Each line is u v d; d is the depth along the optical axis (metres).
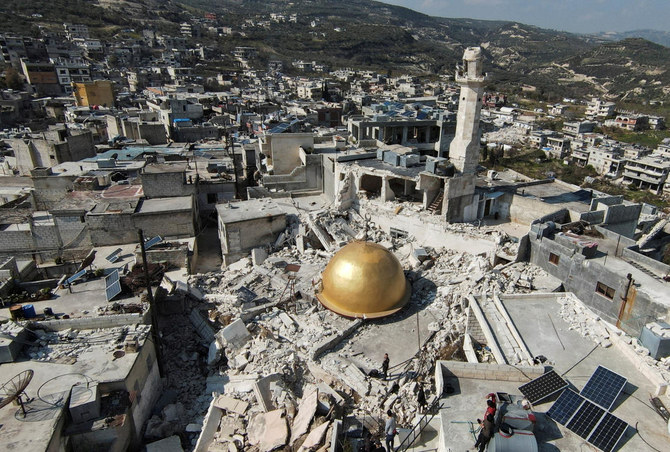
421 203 42.66
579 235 32.97
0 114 100.75
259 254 40.06
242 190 56.31
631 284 26.09
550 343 21.25
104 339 24.25
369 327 29.53
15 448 17.78
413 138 74.81
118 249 39.06
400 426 21.19
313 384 24.70
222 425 22.70
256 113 106.75
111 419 20.48
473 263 34.03
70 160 58.88
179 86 140.00
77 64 140.00
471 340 25.97
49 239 40.22
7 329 23.20
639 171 129.12
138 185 48.03
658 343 19.73
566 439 15.27
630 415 16.44
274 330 29.53
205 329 30.12
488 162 111.06
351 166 45.09
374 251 30.77
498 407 15.30
